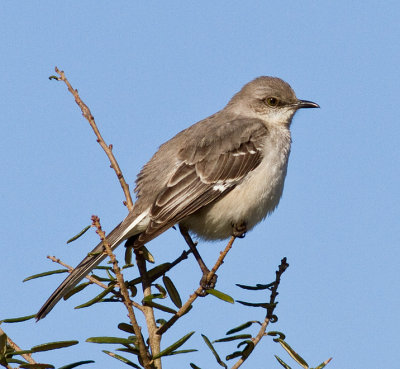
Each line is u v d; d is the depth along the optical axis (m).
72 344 6.39
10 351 6.48
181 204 10.72
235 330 7.08
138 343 6.60
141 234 9.29
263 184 11.19
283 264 7.60
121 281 6.73
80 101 9.34
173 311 7.13
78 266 8.61
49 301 8.19
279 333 7.13
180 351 6.70
